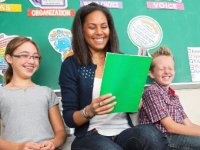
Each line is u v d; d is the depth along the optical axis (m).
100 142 0.94
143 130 0.97
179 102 1.30
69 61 1.15
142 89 1.02
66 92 1.10
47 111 1.18
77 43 1.14
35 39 1.30
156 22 1.44
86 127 1.08
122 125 1.12
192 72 1.45
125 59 0.94
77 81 1.12
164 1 1.46
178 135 1.19
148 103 1.22
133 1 1.42
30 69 1.17
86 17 1.12
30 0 1.30
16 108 1.12
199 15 1.49
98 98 0.92
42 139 1.09
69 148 1.28
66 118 1.06
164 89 1.27
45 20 1.31
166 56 1.28
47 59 1.30
